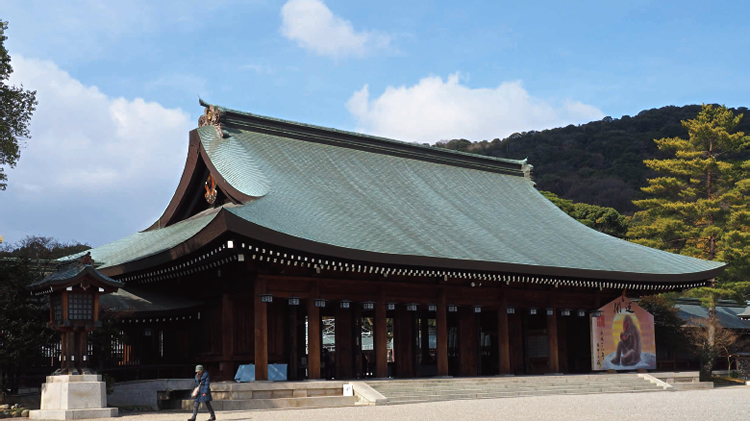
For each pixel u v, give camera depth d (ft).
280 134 141.49
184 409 98.37
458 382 111.65
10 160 98.53
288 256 98.99
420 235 121.60
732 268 192.13
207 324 113.50
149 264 109.70
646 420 70.08
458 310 133.59
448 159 168.25
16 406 87.81
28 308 95.09
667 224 207.31
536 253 131.34
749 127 504.84
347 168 143.33
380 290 117.50
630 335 146.30
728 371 190.90
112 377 103.14
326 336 236.22
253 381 101.04
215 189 127.34
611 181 480.64
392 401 98.58
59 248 164.04
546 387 119.85
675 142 215.92
